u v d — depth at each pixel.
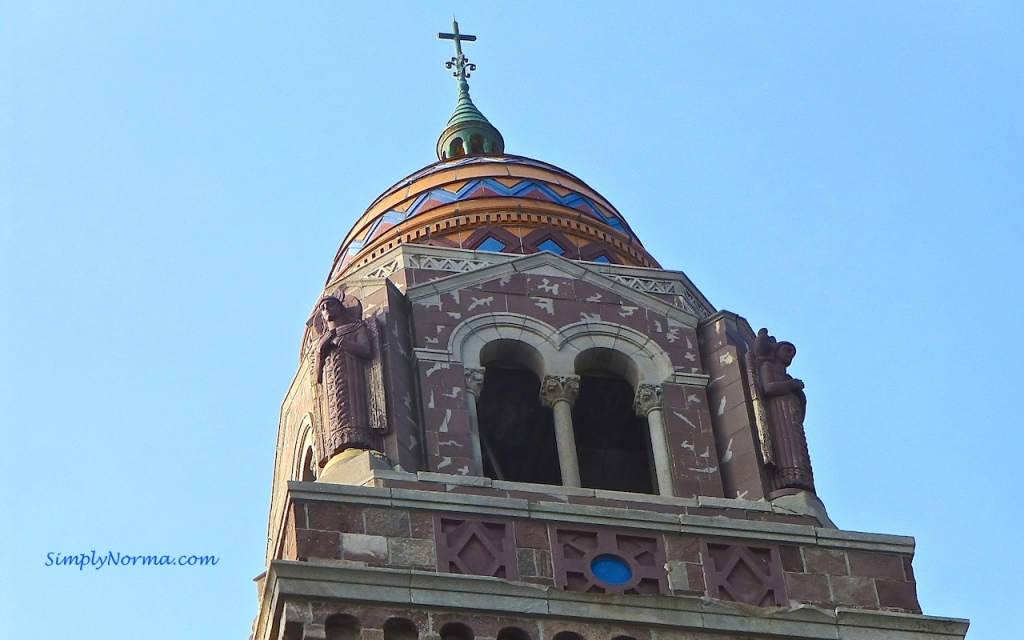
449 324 47.59
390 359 46.50
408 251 49.25
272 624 41.47
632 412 49.84
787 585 43.72
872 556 44.59
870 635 43.16
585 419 50.00
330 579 41.56
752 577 43.69
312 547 42.25
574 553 43.25
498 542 43.09
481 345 47.53
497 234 51.12
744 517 45.09
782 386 47.41
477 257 49.41
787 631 42.81
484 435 50.53
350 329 46.66
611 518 43.78
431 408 46.16
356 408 45.44
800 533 44.44
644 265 52.19
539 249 50.97
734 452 46.84
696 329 49.06
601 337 48.31
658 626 42.31
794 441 46.75
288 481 43.22
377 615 41.41
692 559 43.66
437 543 42.81
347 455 44.81
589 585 42.78
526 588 42.19
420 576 41.91
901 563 44.62
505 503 43.53
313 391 46.38
